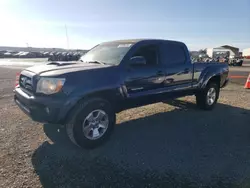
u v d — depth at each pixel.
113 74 3.75
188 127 4.72
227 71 6.52
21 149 3.54
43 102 3.22
